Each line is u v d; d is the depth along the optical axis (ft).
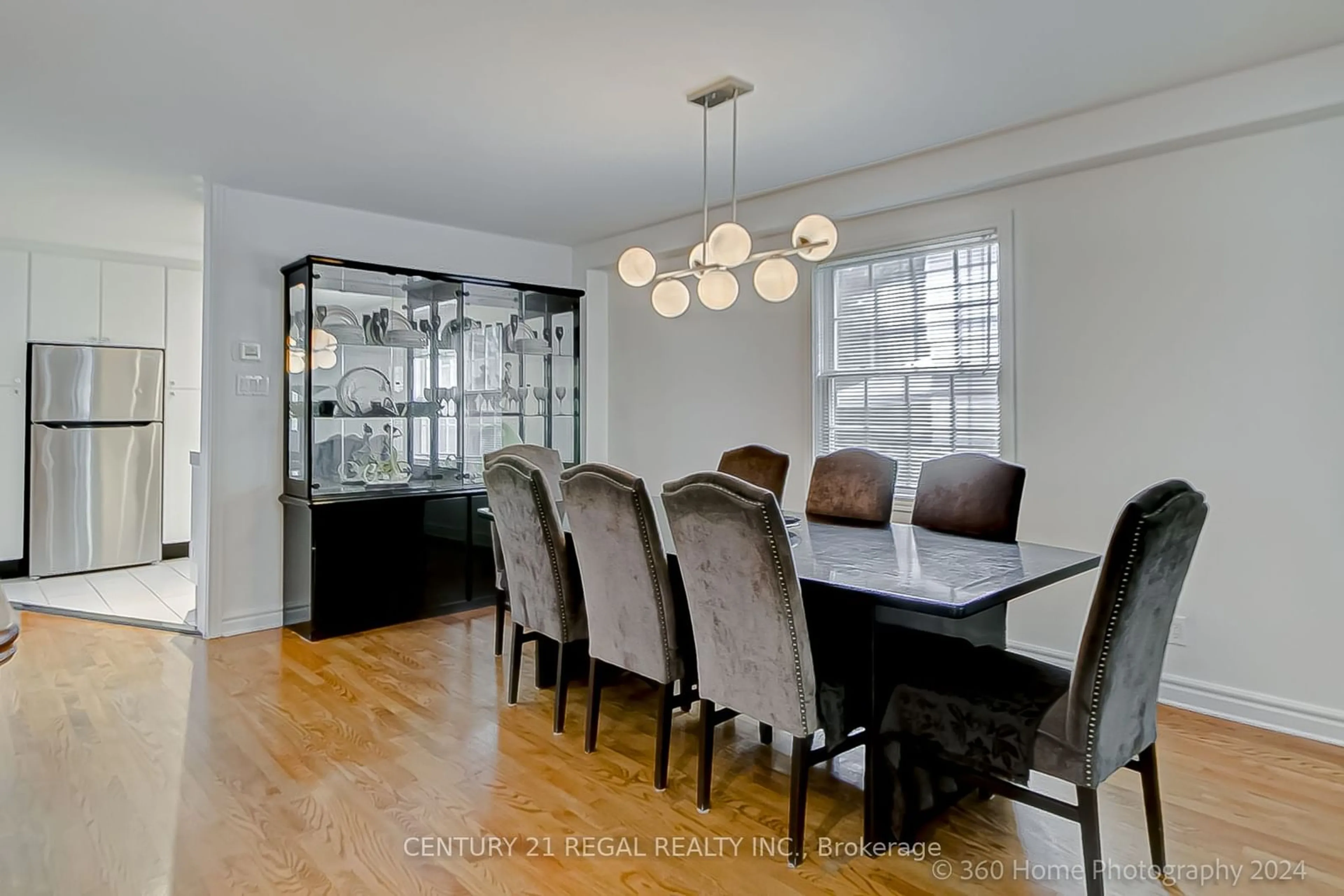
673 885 6.47
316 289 14.02
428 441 15.71
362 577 13.97
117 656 12.51
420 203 14.69
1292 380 9.41
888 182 12.66
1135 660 6.07
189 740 9.23
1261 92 9.13
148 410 19.61
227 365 13.65
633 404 18.17
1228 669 9.96
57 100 9.75
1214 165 9.91
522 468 9.68
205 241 13.44
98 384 18.80
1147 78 9.41
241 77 9.13
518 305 17.15
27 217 15.37
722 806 7.83
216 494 13.60
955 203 12.35
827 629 7.63
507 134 11.08
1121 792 8.09
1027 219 11.59
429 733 9.52
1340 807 7.70
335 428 14.32
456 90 9.54
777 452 13.24
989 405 12.21
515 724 9.86
